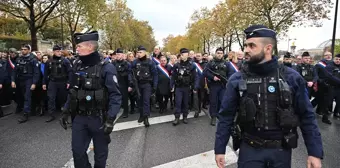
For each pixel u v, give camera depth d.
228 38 29.20
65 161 3.68
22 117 5.99
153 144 4.44
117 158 3.81
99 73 2.64
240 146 1.97
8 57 7.46
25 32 30.77
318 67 6.35
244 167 1.86
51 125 5.63
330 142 4.66
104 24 29.77
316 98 6.79
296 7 16.98
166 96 7.34
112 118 2.61
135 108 7.67
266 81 1.84
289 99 1.76
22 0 17.92
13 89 6.87
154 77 5.70
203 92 7.08
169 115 6.83
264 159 1.81
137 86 5.68
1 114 6.47
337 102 6.39
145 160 3.74
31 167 3.48
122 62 6.57
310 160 1.81
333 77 5.95
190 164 3.59
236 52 5.81
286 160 1.82
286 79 1.84
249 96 1.85
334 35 12.02
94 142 2.73
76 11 20.50
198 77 5.95
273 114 1.80
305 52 6.90
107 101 2.70
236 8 20.69
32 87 5.92
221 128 2.00
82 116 2.66
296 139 1.81
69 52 7.59
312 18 16.67
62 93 6.24
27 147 4.25
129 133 5.10
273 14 17.94
